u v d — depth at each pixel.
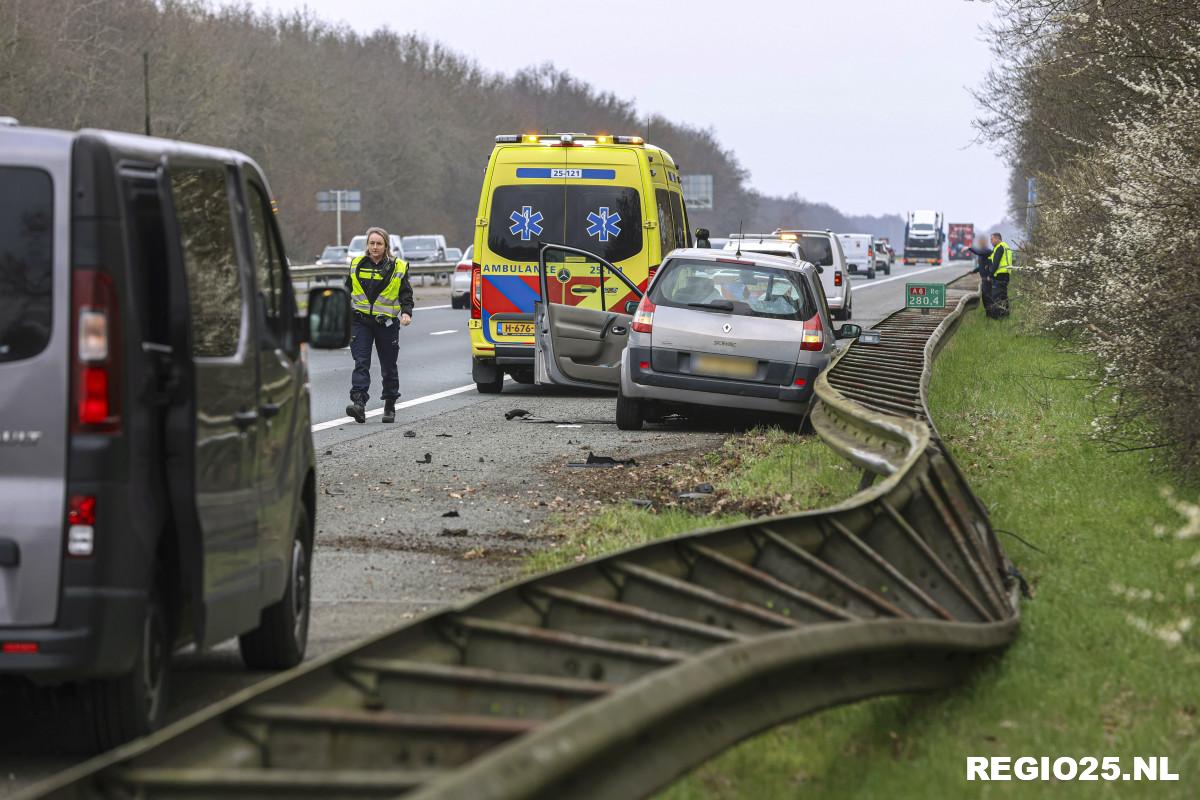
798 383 32.31
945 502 16.33
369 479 26.06
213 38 172.25
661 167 42.72
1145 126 26.81
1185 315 22.80
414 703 8.73
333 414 36.72
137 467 10.80
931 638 11.41
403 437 31.97
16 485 10.62
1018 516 20.16
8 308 10.70
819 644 9.82
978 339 56.34
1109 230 32.44
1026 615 14.51
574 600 10.66
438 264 135.00
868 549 13.61
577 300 40.75
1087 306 28.23
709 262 33.50
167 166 11.49
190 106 154.12
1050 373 41.94
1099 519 19.97
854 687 10.61
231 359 12.19
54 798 6.71
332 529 21.47
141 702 11.16
